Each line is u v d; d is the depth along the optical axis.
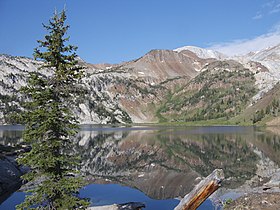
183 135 119.75
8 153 47.56
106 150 71.94
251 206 19.83
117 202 26.20
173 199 27.36
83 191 30.50
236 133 126.06
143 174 41.38
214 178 6.62
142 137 112.44
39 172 14.61
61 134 14.81
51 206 14.38
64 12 14.59
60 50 14.64
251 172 40.31
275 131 135.62
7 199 28.11
